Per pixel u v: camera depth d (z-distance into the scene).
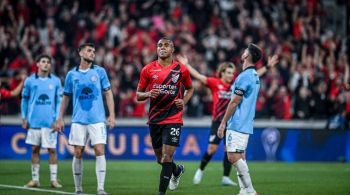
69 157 49.25
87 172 38.53
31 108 31.05
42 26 64.12
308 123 51.88
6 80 51.97
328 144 50.09
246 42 59.44
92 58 25.75
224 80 32.84
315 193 28.77
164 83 24.41
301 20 62.62
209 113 52.81
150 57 56.53
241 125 24.14
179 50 59.06
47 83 31.31
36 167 30.58
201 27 63.47
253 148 50.34
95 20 62.16
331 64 58.00
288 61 58.28
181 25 63.00
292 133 50.38
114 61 56.88
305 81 54.56
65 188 29.33
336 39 61.62
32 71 53.44
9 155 49.19
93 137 25.59
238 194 25.94
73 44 60.38
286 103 52.53
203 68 55.19
